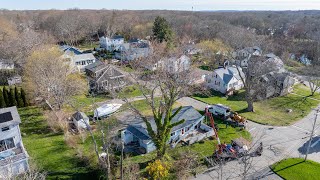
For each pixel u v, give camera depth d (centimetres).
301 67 7369
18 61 5575
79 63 6719
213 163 2869
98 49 9306
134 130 3472
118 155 3120
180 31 9519
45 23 12162
